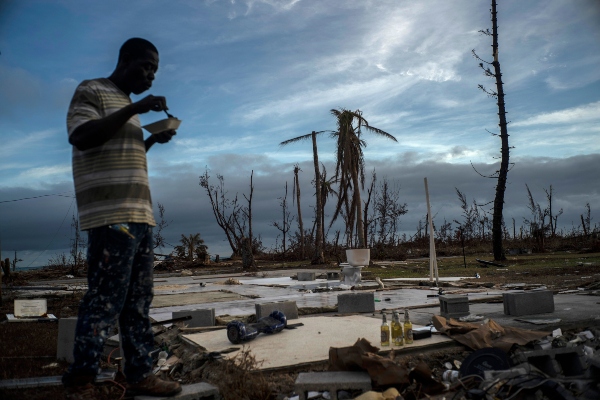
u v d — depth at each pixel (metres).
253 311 7.48
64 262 28.64
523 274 13.35
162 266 26.98
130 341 3.19
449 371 3.75
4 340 5.70
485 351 3.61
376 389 3.34
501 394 2.91
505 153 20.66
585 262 16.61
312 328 5.24
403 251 32.06
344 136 19.75
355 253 12.05
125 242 2.92
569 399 2.66
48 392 3.58
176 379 4.11
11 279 19.28
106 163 2.94
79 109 2.90
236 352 4.26
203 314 6.04
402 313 6.43
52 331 6.41
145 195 3.09
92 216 2.90
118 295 2.95
